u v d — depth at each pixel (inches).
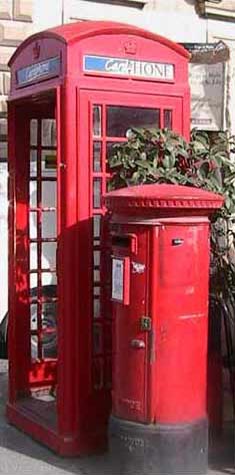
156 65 206.7
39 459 200.8
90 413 202.8
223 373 209.9
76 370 200.7
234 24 379.6
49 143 247.6
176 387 175.0
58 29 203.9
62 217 197.2
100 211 201.6
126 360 177.3
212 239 198.8
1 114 327.3
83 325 200.8
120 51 200.5
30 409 227.5
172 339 173.8
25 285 237.6
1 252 329.1
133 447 175.6
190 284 174.9
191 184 191.8
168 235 172.4
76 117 194.7
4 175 331.3
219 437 204.5
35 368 241.0
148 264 173.0
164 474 174.7
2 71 327.0
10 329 234.7
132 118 204.5
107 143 201.0
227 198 194.5
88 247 199.5
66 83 193.0
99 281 204.2
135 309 175.0
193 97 332.5
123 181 195.0
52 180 243.6
